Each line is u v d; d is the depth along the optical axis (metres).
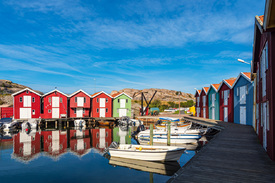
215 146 11.75
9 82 94.00
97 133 33.56
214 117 35.28
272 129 8.41
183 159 16.81
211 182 6.38
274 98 8.28
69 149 20.98
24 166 15.28
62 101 46.38
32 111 43.84
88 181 12.38
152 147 16.72
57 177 13.07
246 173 7.14
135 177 12.94
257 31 11.44
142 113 62.81
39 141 25.78
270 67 8.48
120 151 16.48
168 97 149.88
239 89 26.36
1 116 45.81
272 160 8.53
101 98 50.97
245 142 12.98
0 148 21.52
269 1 6.47
